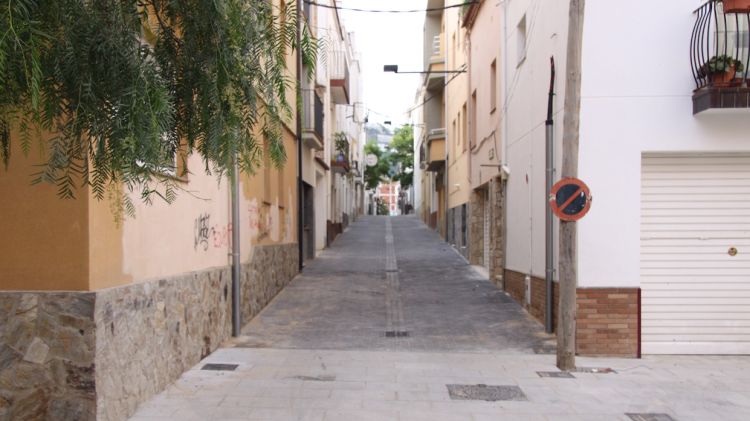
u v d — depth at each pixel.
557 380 6.80
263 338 8.78
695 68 7.88
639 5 7.99
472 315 10.41
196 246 7.47
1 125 3.37
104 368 4.86
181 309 6.72
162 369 6.14
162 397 5.92
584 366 7.44
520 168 11.09
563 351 7.27
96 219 4.89
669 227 8.25
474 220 16.70
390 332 9.21
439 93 24.75
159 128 3.08
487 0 14.20
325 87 18.50
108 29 3.11
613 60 7.99
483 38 14.77
